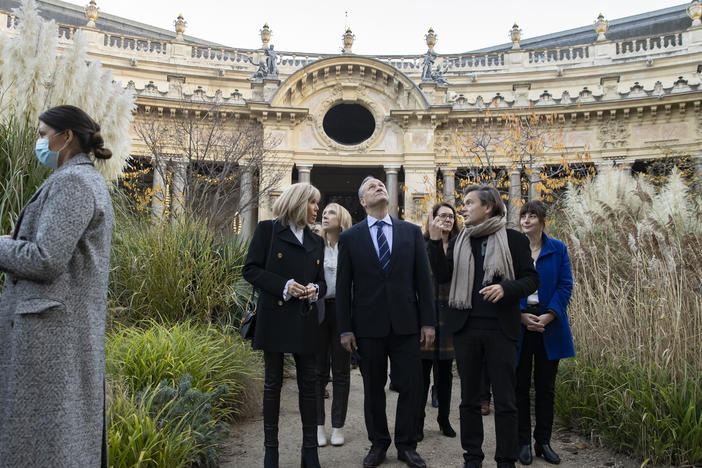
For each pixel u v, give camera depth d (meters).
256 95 23.64
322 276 4.07
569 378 5.19
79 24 35.19
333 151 23.53
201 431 3.87
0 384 2.20
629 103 22.02
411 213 22.52
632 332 4.84
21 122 6.25
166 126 21.89
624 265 5.94
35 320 2.20
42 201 2.35
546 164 22.44
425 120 23.23
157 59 28.02
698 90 21.06
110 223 2.55
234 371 5.16
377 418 3.99
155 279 6.66
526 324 4.10
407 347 3.98
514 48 29.00
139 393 3.96
